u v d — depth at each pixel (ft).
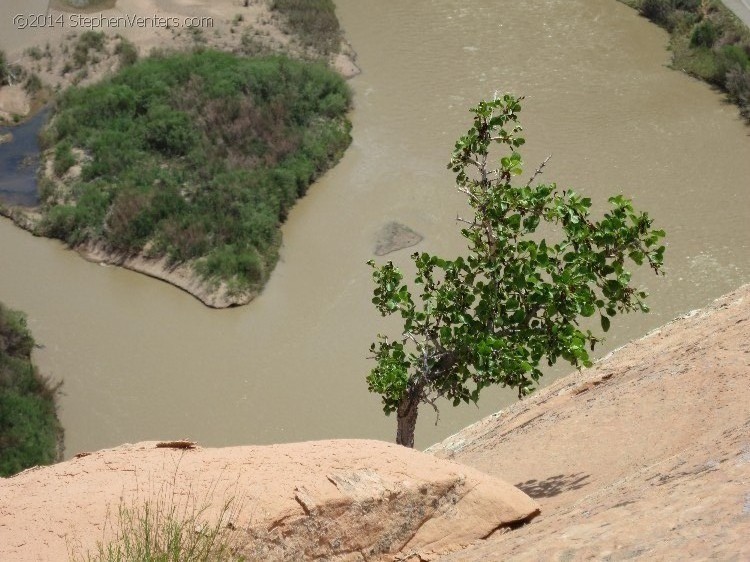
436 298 42.75
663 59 145.48
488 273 41.29
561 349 38.99
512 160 40.60
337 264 108.37
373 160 125.18
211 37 148.97
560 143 126.11
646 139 126.62
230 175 117.70
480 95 137.90
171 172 119.75
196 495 22.08
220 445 86.43
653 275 101.65
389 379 42.04
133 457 25.50
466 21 156.04
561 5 160.35
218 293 103.24
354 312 101.45
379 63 146.41
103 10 157.07
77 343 98.78
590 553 16.57
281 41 149.07
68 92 134.82
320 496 22.48
